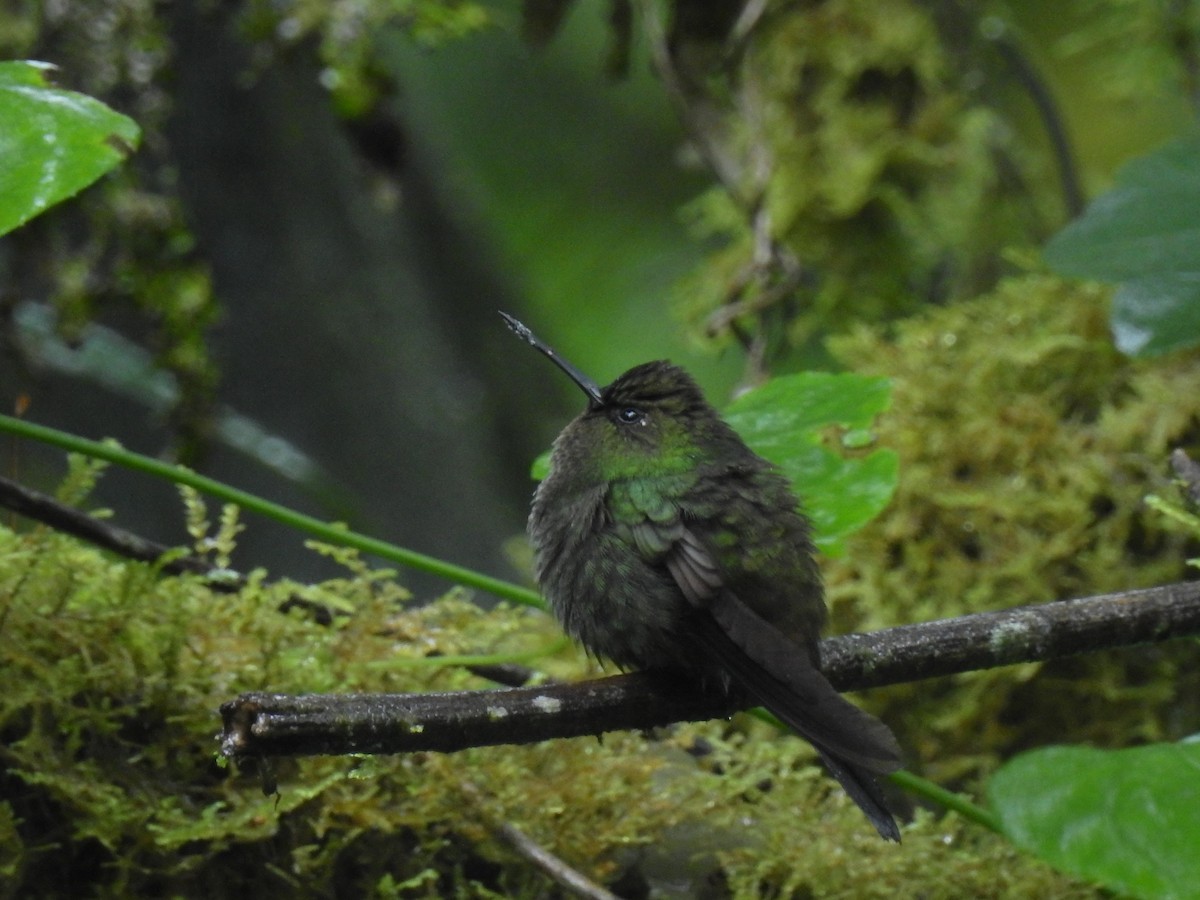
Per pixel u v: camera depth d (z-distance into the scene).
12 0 9.57
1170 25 11.77
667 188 18.97
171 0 9.62
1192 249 7.42
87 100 5.34
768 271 10.00
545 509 6.35
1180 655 8.12
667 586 5.77
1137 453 8.29
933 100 11.38
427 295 14.31
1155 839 4.98
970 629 5.63
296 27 9.80
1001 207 11.63
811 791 6.93
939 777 8.23
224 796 5.95
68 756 5.81
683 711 5.68
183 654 6.24
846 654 5.58
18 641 5.92
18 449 7.22
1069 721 8.22
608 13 10.73
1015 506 8.29
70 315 9.27
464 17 10.13
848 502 6.37
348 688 6.41
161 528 12.11
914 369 8.87
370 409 13.25
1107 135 15.80
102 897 5.74
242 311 12.56
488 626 7.05
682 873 6.45
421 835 6.13
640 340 18.14
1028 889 6.32
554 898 6.25
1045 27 15.80
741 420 6.84
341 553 6.83
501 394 14.89
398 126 9.91
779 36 11.38
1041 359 8.70
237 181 12.42
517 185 18.92
